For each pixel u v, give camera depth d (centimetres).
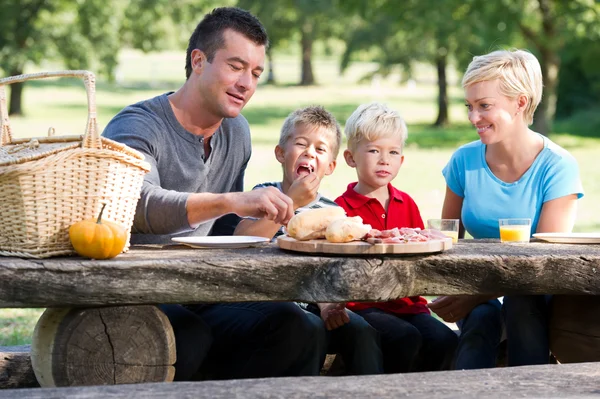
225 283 308
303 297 312
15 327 604
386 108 443
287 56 9556
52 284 295
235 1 3675
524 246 363
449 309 414
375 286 310
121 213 326
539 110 1897
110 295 299
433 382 289
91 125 311
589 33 1789
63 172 305
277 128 2467
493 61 418
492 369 306
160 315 326
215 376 385
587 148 2062
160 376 325
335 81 5216
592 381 293
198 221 345
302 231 331
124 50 9931
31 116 2645
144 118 384
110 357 319
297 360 365
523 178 427
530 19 1825
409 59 2858
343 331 384
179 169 391
